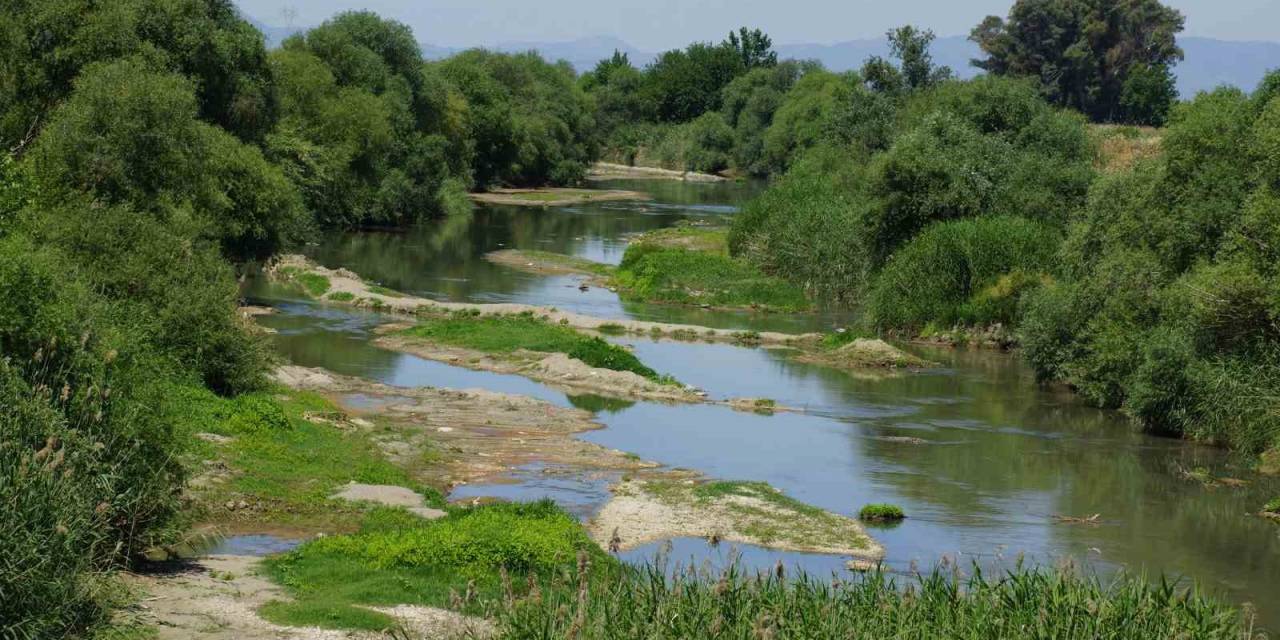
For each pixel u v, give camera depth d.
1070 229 48.62
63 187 35.50
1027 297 46.31
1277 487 28.64
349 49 85.81
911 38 91.88
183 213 36.47
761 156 141.62
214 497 22.25
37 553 13.67
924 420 35.34
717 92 168.75
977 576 15.64
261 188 47.16
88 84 38.38
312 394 33.88
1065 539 23.91
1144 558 22.80
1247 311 32.81
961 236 50.53
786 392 38.97
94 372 17.67
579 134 133.50
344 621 15.85
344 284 55.59
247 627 15.30
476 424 32.84
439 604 17.31
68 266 24.39
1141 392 34.44
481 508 22.80
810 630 13.70
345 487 24.23
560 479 27.52
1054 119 63.66
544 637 13.13
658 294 58.59
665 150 155.62
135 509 17.62
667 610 13.69
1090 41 130.62
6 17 42.78
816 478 28.39
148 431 18.36
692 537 23.38
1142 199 40.34
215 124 53.06
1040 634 13.70
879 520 24.91
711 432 33.19
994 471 29.52
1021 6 131.88
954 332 48.88
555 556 19.44
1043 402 38.50
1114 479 29.05
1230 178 37.72
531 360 41.84
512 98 125.19
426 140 91.88
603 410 35.97
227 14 55.59
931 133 61.12
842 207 62.44
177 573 17.78
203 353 30.38
